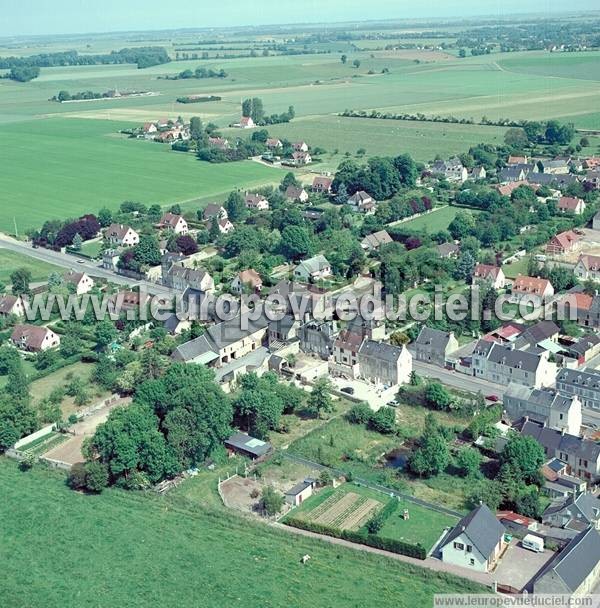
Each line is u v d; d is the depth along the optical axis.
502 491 183.00
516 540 170.62
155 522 179.00
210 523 179.50
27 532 174.88
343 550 168.88
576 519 173.12
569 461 197.50
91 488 190.88
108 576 159.12
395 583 157.62
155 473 194.50
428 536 173.00
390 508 181.75
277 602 150.75
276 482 196.88
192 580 157.62
